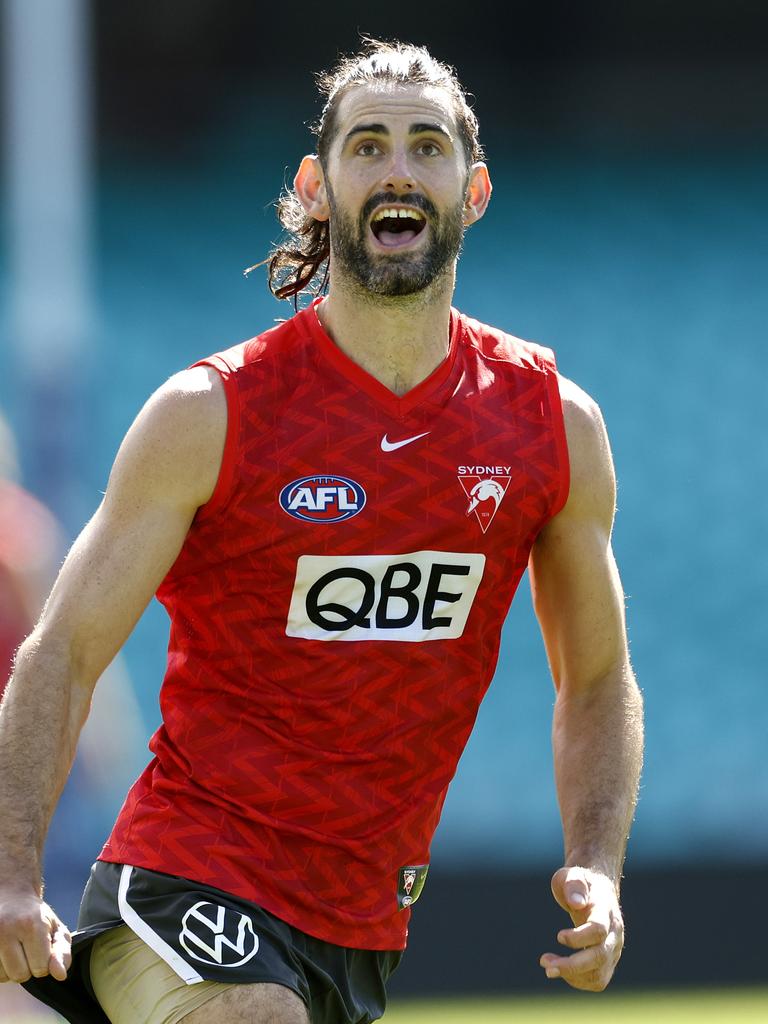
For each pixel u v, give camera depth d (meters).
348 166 10.59
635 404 54.00
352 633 10.33
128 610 10.19
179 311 57.53
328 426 10.36
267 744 10.34
